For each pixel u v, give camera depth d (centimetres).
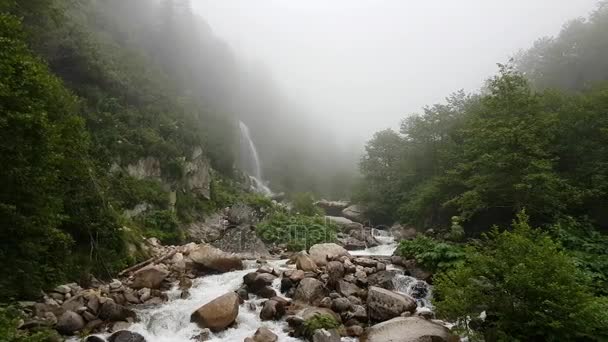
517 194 1388
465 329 764
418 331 805
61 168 1016
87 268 1067
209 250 1352
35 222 802
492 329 723
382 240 2416
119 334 789
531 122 1403
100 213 1202
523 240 716
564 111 1605
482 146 1497
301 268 1236
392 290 1121
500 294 713
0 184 726
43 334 609
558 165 1549
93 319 857
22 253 831
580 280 779
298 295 1034
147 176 2123
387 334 812
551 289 654
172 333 859
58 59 2048
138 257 1315
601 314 648
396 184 3278
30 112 750
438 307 809
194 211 2352
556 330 652
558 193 1342
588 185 1409
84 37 2300
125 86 2530
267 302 966
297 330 852
